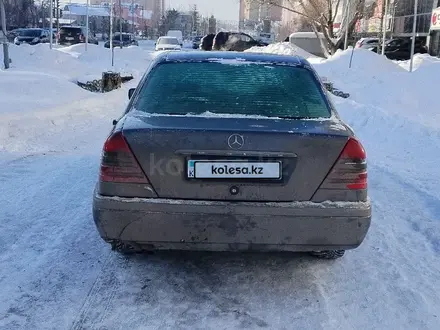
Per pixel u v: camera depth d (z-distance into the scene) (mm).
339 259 4031
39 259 3867
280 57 4352
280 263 3934
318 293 3490
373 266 3914
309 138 3246
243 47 37062
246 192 3205
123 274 3684
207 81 3920
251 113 3652
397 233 4605
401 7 36688
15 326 3016
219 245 3227
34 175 6125
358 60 19109
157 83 3918
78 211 4910
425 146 8172
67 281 3557
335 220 3223
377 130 9500
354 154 3291
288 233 3209
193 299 3373
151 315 3166
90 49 29219
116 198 3207
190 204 3174
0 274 3607
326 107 3828
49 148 7676
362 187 3303
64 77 16078
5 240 4184
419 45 31406
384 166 7105
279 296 3443
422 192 5832
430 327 3107
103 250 4066
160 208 3168
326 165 3250
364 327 3096
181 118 3465
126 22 73688
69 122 9820
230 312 3227
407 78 15312
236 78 3963
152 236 3215
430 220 4910
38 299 3311
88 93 13211
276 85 3934
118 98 13547
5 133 7973
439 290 3553
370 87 15031
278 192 3217
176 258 3971
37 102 10609
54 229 4449
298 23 39938
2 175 6062
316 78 4102
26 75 13328
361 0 25984
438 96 13609
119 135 3256
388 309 3301
